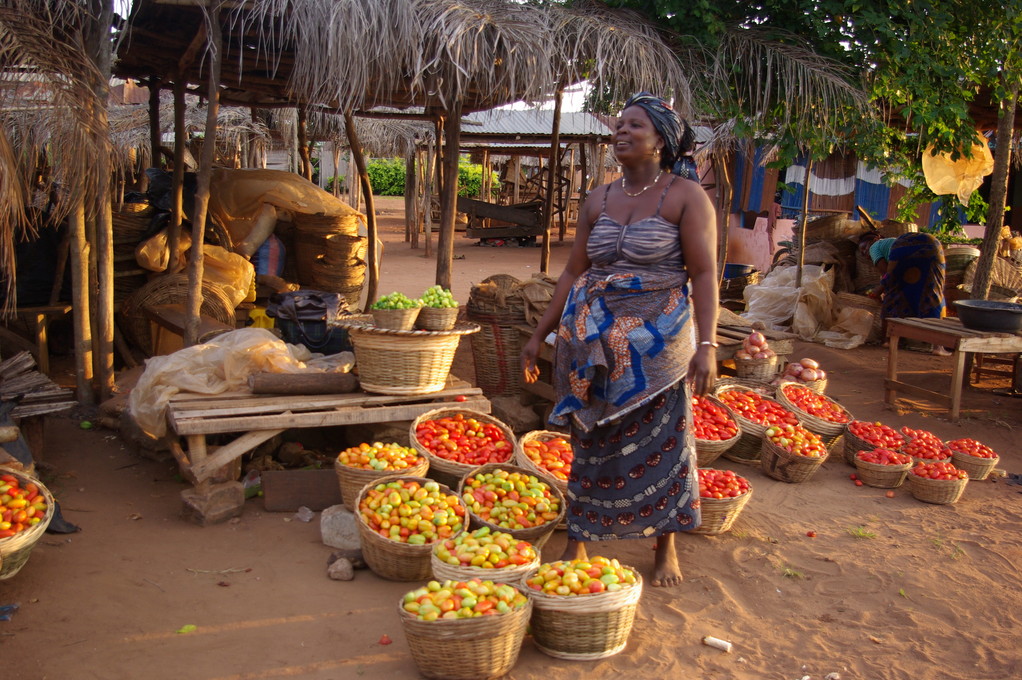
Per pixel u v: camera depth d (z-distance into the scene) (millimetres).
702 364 3309
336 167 22875
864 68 6879
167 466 5281
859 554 4418
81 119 4781
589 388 3557
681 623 3613
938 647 3543
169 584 3789
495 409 6336
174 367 4875
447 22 5297
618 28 6082
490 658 3035
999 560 4414
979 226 14352
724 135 10992
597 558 3471
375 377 4977
